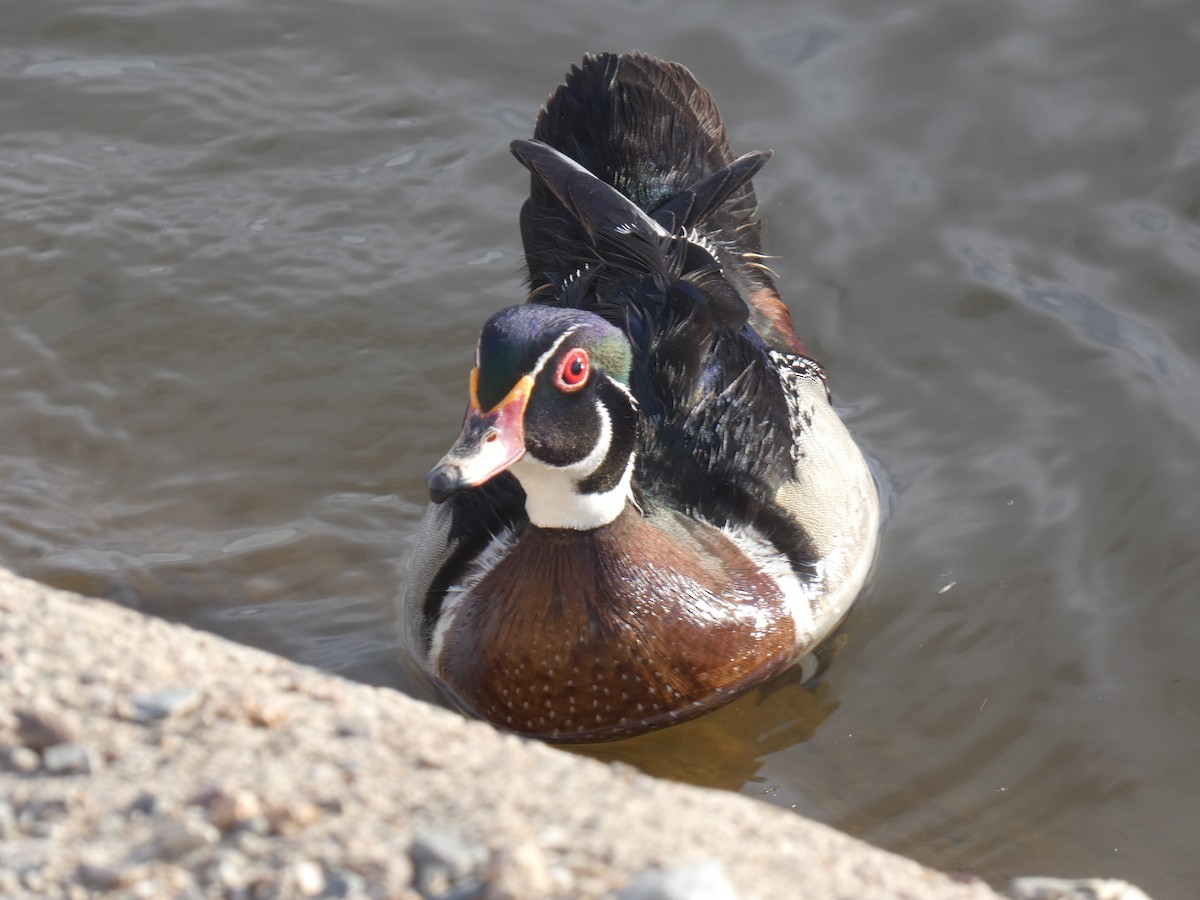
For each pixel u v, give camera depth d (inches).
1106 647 416.5
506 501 414.6
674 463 406.6
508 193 576.1
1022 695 403.5
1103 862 355.9
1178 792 374.3
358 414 509.7
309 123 600.4
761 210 554.6
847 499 435.5
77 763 261.4
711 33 614.5
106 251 560.4
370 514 476.1
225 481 486.6
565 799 253.0
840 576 422.0
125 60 626.2
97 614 308.3
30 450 494.3
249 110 605.6
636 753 394.6
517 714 395.2
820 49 606.2
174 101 610.5
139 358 526.3
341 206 573.9
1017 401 495.8
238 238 563.5
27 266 555.2
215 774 256.7
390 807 248.8
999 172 561.9
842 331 522.3
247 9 639.1
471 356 528.1
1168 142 561.9
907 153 569.3
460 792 253.1
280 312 539.8
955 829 365.4
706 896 216.4
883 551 449.4
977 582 438.0
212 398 514.0
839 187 561.3
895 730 395.2
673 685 390.3
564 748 400.8
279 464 492.7
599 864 234.5
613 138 492.1
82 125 604.1
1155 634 419.5
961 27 607.8
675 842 242.5
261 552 460.1
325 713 275.9
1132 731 391.2
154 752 263.7
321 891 231.5
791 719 400.2
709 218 486.0
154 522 470.6
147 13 641.0
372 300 543.5
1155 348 505.7
